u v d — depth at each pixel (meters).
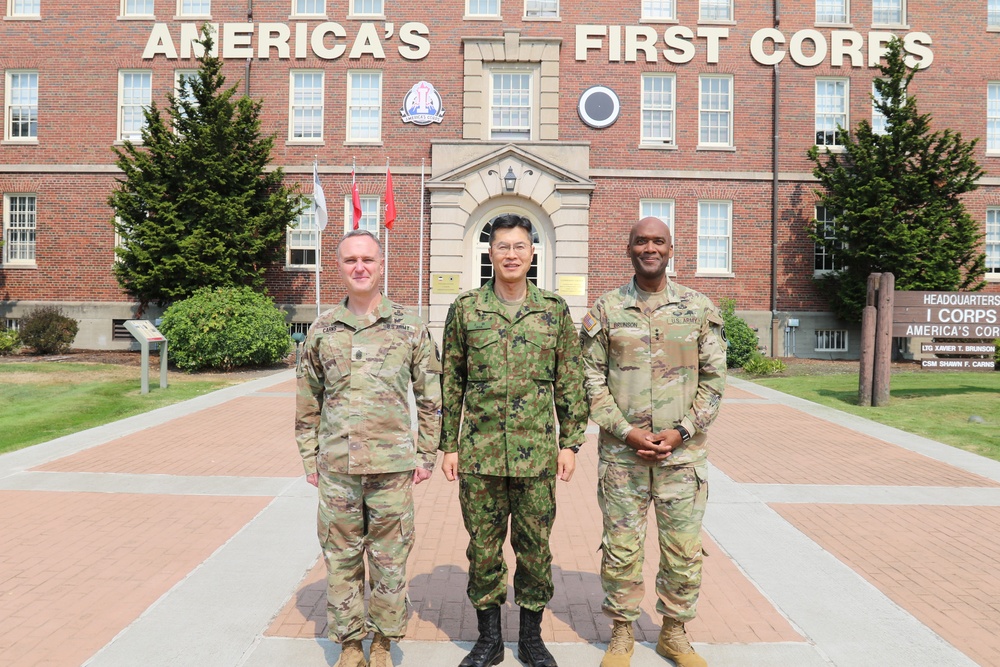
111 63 22.14
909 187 19.67
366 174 21.89
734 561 5.45
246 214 19.45
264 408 12.49
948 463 8.82
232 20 22.12
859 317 21.28
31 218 22.58
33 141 22.25
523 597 3.83
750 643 4.09
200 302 17.34
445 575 5.13
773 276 22.00
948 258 19.55
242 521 6.31
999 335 13.15
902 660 3.90
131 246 19.09
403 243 21.78
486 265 21.72
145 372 14.05
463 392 3.89
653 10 22.33
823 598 4.75
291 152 22.02
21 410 12.13
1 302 22.28
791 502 7.10
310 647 3.99
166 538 5.84
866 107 22.16
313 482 3.81
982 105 22.31
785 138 22.20
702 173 21.97
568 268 21.30
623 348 3.87
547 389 3.80
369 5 22.22
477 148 21.41
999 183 22.30
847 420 11.75
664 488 3.80
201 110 19.64
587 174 21.47
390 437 3.66
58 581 4.91
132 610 4.46
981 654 3.98
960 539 6.00
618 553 3.78
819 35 22.09
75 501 6.87
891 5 22.44
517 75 21.98
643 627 4.33
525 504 3.75
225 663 3.80
